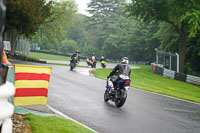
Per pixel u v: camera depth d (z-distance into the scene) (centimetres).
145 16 10206
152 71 10262
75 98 2802
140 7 9838
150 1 9431
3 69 485
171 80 7625
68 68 7406
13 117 1472
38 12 8056
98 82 4572
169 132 1903
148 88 4916
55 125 1496
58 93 2998
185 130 2005
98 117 2097
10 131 505
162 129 1962
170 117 2405
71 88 3497
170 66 9062
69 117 1931
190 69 11200
